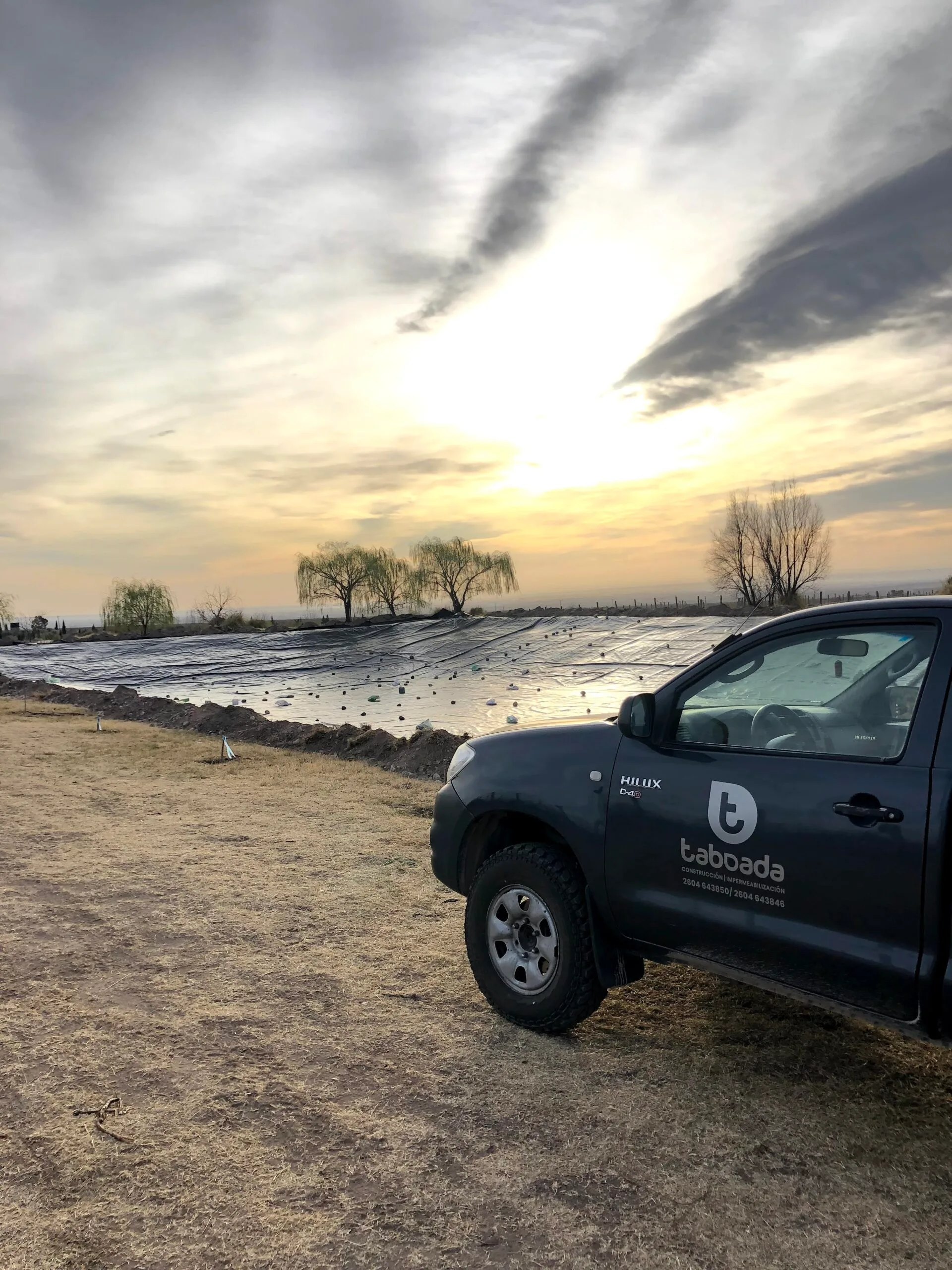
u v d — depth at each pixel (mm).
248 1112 3264
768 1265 2506
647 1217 2701
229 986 4410
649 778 3576
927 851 2758
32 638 50062
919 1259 2533
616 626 28734
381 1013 4121
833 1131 3172
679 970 4703
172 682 24234
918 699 2930
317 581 57312
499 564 57344
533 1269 2484
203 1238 2600
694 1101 3369
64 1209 2721
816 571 36281
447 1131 3158
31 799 8836
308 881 6191
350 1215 2705
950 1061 3693
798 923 3086
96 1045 3773
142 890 5949
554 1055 3727
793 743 3303
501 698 16656
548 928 3832
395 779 9945
